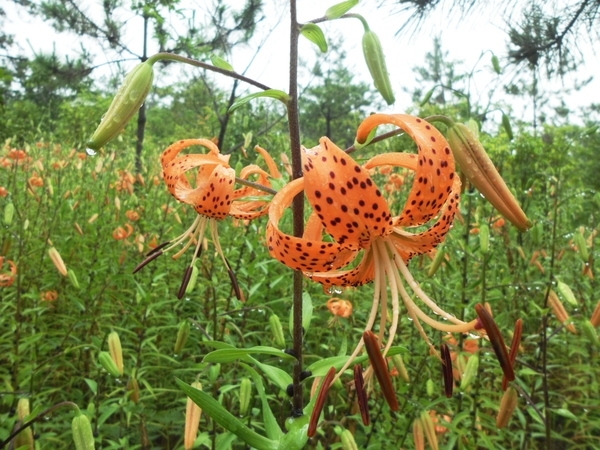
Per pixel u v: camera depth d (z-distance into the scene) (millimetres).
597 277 670
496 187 238
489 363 450
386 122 228
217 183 300
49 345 526
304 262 231
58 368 547
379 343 256
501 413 374
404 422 441
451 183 230
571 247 673
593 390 509
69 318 556
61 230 758
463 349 447
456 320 240
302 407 271
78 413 287
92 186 912
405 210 234
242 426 244
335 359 268
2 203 672
